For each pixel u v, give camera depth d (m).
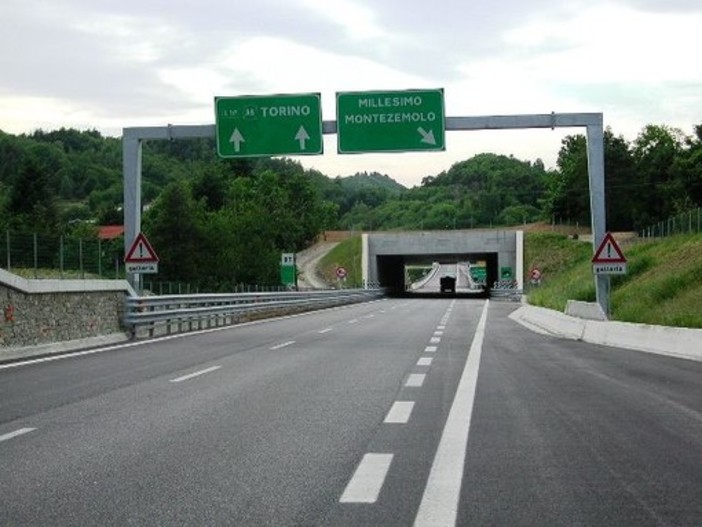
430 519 5.88
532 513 6.03
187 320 29.28
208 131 28.34
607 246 25.08
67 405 11.47
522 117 26.88
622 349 21.17
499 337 25.92
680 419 10.11
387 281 104.44
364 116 27.86
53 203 115.56
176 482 7.04
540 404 11.40
